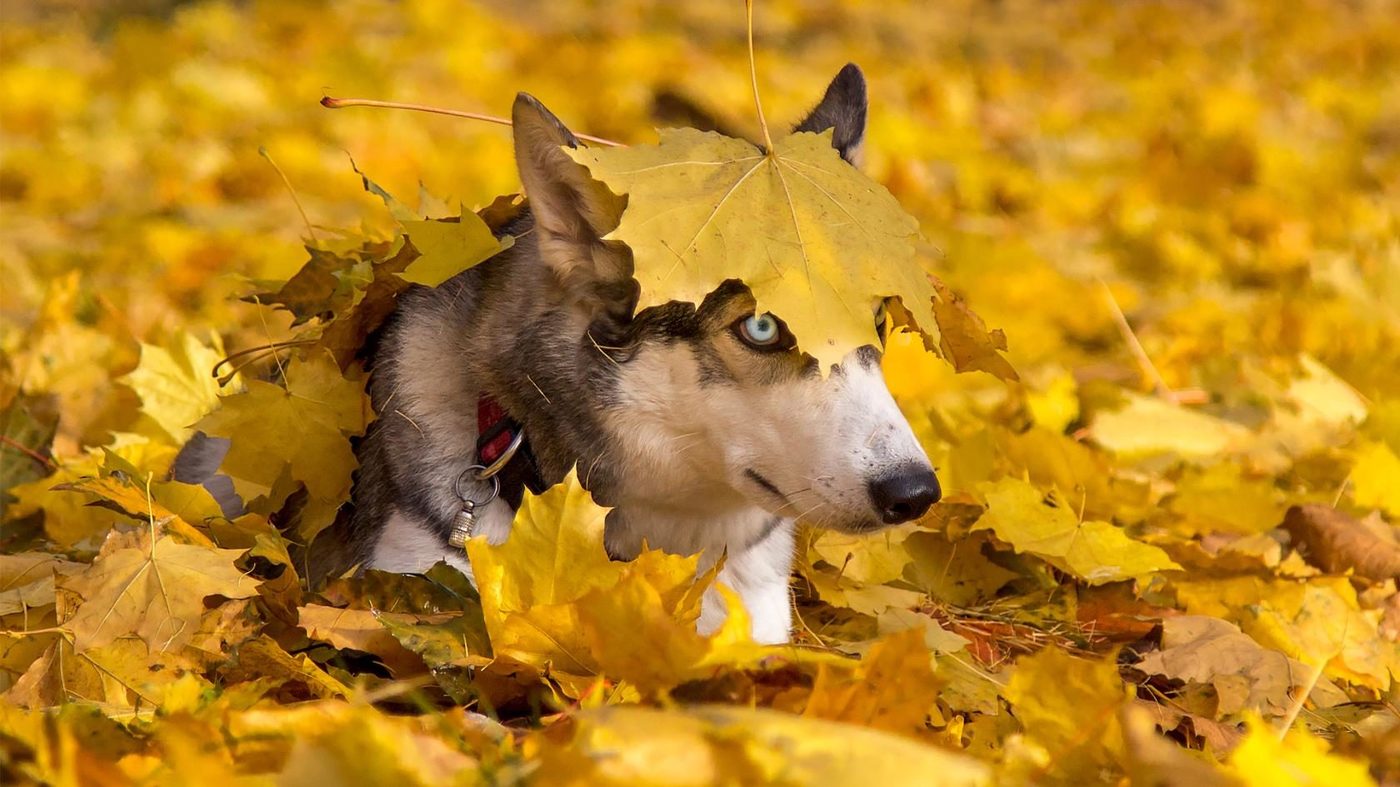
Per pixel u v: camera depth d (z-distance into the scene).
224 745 3.69
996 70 22.00
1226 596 6.18
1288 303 11.21
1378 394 9.24
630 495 5.54
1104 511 7.08
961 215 15.08
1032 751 3.98
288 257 10.98
